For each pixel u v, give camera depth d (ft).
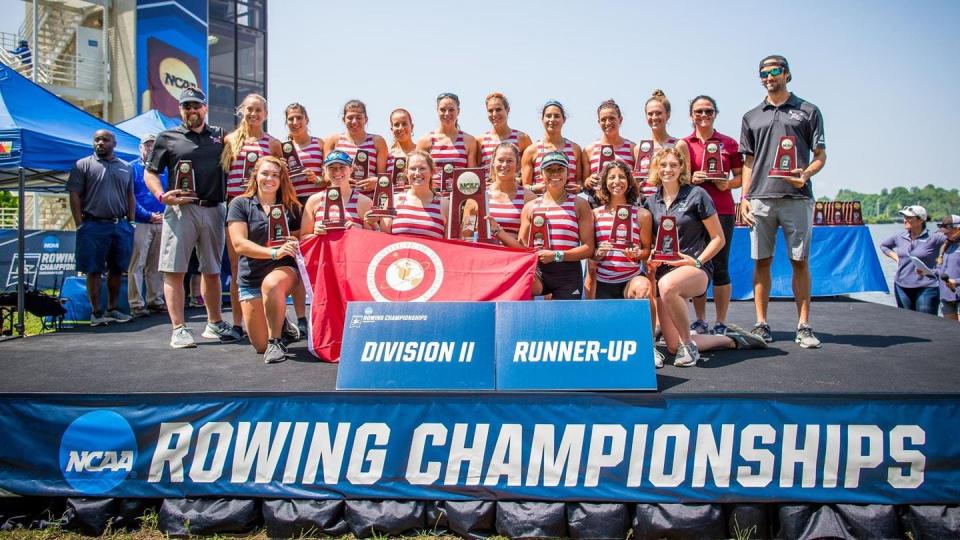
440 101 19.79
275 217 15.52
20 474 12.26
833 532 11.42
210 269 17.54
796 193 15.96
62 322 23.79
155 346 17.03
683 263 14.49
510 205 16.46
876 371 13.71
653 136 18.58
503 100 19.67
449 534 11.99
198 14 65.87
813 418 11.73
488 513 11.88
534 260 14.87
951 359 14.80
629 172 15.42
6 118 21.08
